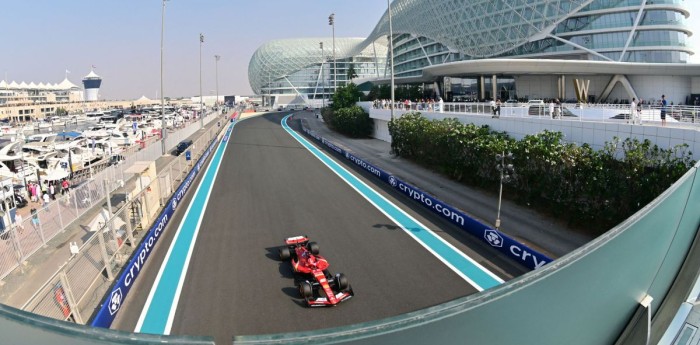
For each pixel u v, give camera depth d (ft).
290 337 10.71
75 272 37.93
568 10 182.39
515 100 163.94
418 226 62.49
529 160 69.72
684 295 26.32
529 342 14.23
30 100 602.44
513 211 68.54
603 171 57.47
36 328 10.89
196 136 190.29
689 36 177.99
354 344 10.78
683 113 74.28
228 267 48.75
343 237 58.13
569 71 150.10
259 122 261.24
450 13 246.68
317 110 376.07
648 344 21.66
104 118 294.25
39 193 88.74
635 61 170.40
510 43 208.54
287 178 97.14
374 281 44.78
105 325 35.78
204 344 10.48
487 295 12.72
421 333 11.48
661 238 23.06
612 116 74.43
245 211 71.36
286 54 497.87
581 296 16.12
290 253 49.14
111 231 50.39
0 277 43.55
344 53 495.82
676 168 50.06
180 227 63.62
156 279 45.91
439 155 98.27
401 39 343.67
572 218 60.29
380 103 166.50
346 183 91.35
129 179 80.23
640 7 168.04
